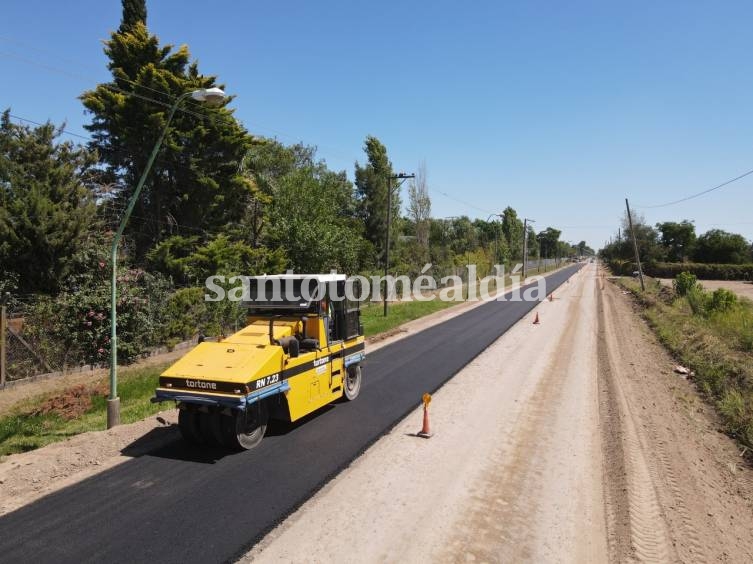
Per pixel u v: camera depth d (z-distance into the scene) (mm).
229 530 6227
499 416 10961
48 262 16734
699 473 8336
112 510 6703
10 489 7285
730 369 14234
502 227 87812
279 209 30453
